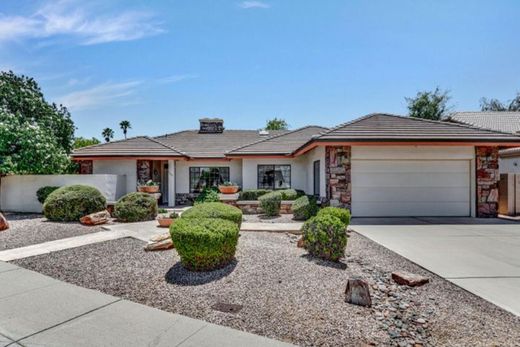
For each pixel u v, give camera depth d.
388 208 13.30
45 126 16.56
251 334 3.66
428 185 13.36
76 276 5.46
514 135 12.68
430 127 13.55
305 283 5.11
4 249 7.08
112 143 18.80
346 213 8.78
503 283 5.44
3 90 15.91
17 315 4.08
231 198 15.70
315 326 3.87
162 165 20.47
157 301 4.54
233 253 5.95
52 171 14.97
